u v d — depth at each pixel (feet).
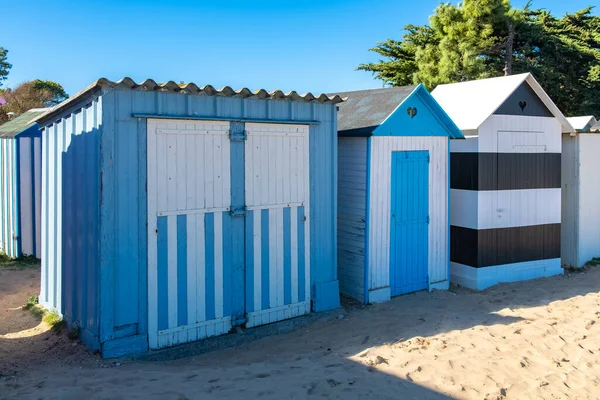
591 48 97.91
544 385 18.21
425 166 29.96
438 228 30.83
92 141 20.27
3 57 125.18
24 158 37.91
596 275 35.76
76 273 22.08
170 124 20.89
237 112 22.59
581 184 37.81
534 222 34.37
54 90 115.34
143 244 20.44
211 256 22.16
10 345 21.72
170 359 20.90
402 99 28.30
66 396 16.11
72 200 22.38
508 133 32.76
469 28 88.84
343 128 28.50
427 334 23.12
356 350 21.47
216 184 22.16
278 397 16.58
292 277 24.75
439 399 16.97
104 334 19.83
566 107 97.45
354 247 28.40
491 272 32.48
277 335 23.90
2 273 34.47
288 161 24.34
